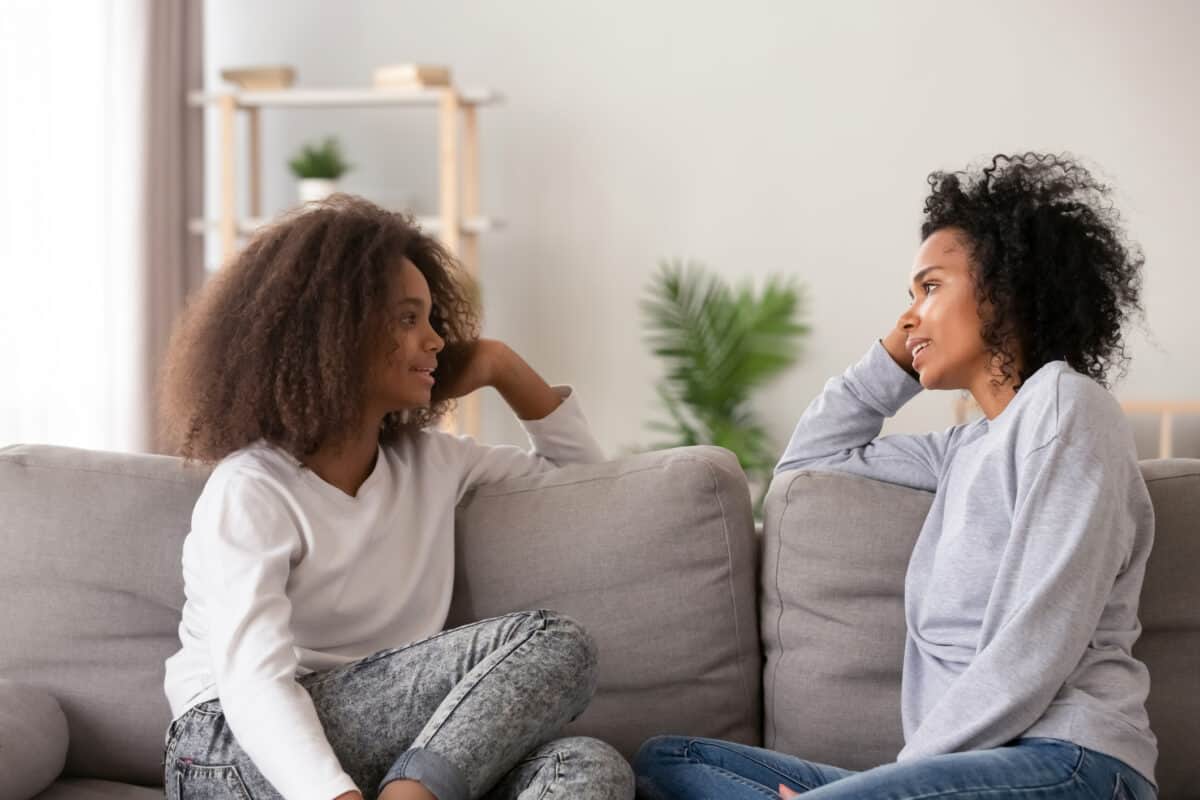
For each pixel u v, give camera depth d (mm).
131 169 3936
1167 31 4312
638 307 4645
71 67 3748
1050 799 1236
